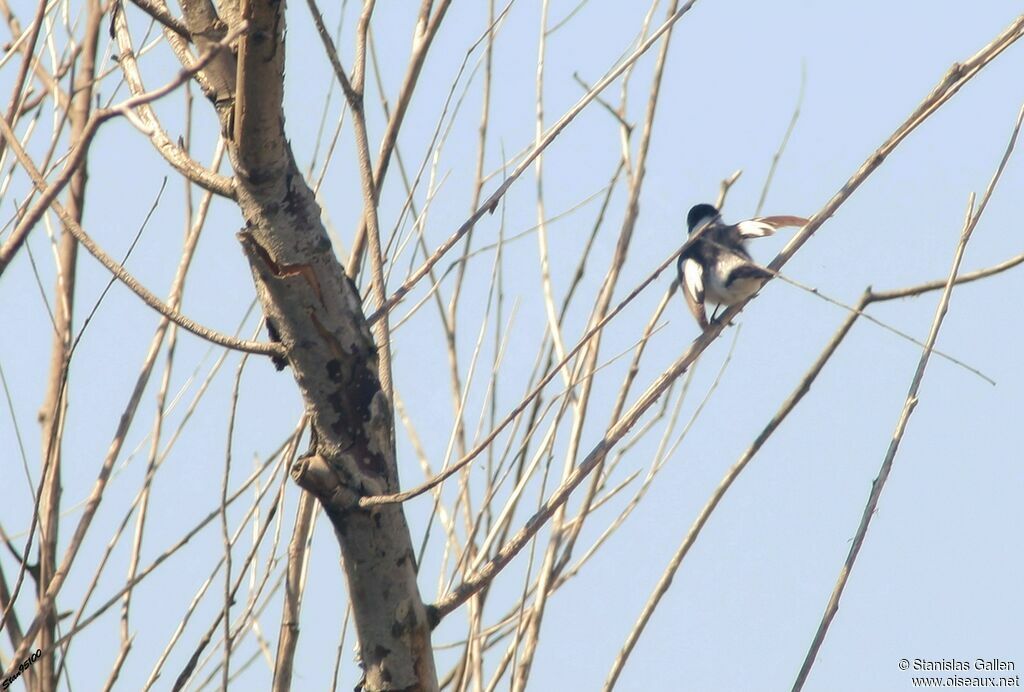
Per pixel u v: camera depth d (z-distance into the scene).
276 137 6.54
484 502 8.80
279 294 6.84
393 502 6.77
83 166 8.65
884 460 8.33
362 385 7.07
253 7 6.09
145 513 8.38
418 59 8.84
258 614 8.82
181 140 7.61
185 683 7.72
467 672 8.23
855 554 8.09
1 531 8.03
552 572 8.38
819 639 7.86
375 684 7.22
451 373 9.42
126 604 8.14
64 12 9.12
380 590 7.14
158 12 6.87
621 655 8.08
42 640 7.84
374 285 7.99
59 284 8.55
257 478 8.71
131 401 8.43
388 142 8.73
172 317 6.75
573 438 8.70
